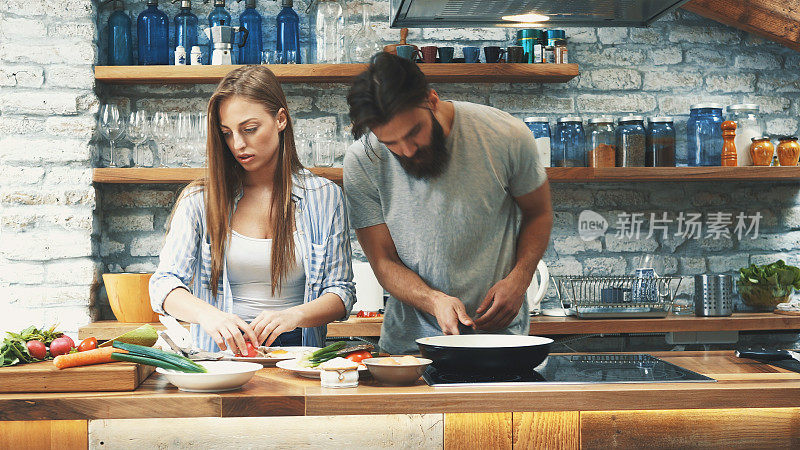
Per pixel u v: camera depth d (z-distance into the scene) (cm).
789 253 378
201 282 196
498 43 364
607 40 371
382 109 164
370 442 144
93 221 333
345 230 205
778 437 158
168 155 330
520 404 139
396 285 204
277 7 359
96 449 140
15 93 329
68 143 330
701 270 374
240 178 200
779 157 356
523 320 217
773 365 176
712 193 375
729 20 366
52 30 332
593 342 358
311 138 340
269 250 195
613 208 370
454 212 198
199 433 142
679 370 164
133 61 352
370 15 359
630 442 153
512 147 202
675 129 372
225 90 187
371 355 170
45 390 138
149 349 146
